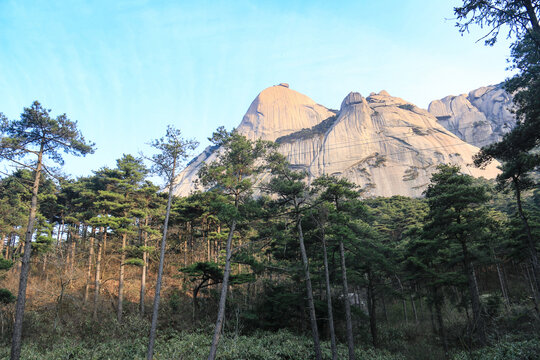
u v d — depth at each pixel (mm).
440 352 26516
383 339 33094
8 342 25000
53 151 19562
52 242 33031
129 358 20953
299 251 31281
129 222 32969
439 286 31281
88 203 38125
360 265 31984
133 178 36188
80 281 36531
